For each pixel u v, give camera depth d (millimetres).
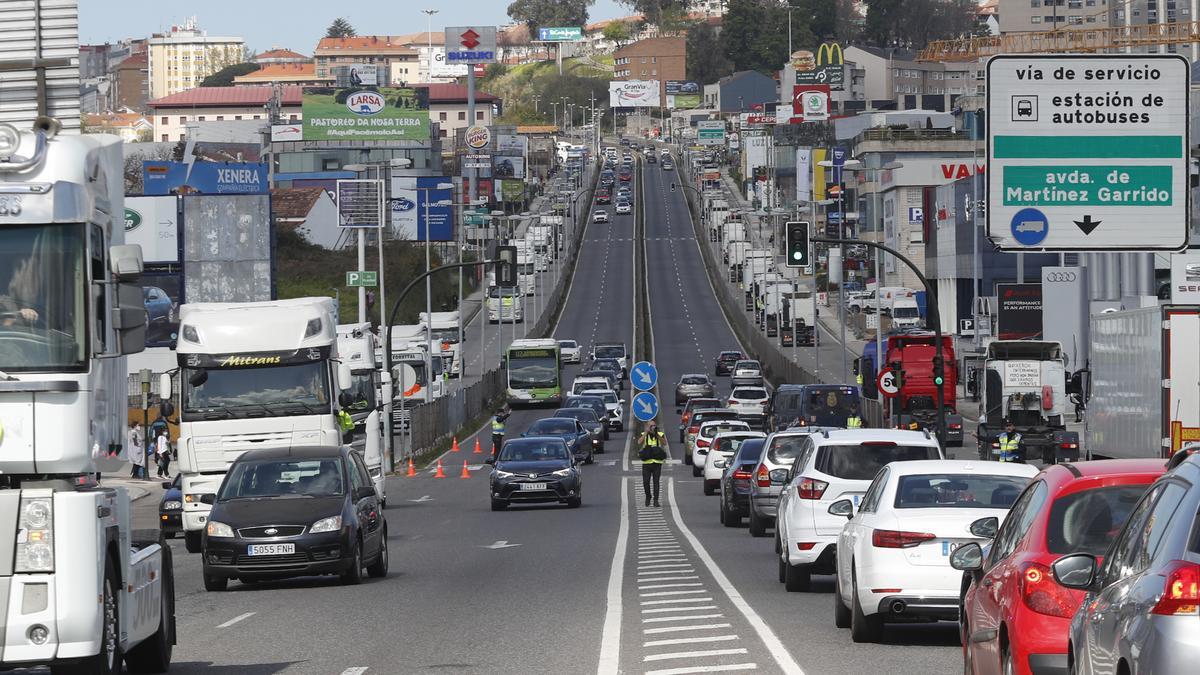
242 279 155125
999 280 198000
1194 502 13586
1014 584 19672
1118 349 71312
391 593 41406
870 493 32250
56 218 22969
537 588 41625
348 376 64250
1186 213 59469
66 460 22766
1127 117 59469
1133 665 13391
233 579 46625
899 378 115312
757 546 55875
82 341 23000
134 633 25172
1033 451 107500
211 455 60125
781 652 28625
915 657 28078
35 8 39906
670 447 136625
